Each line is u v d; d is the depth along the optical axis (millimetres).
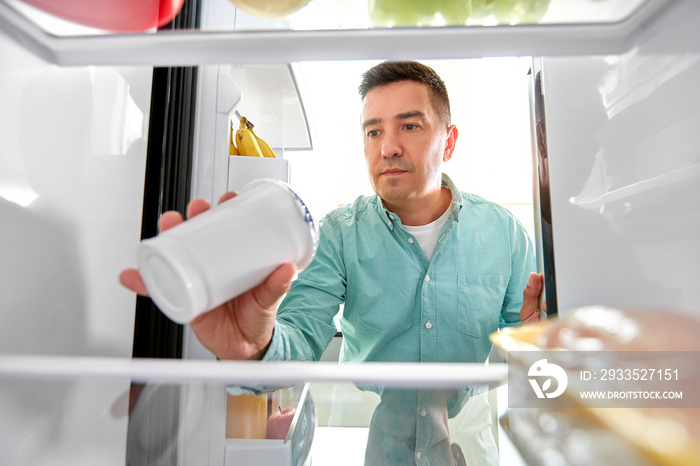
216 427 380
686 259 332
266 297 369
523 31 297
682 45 326
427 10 317
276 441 392
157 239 293
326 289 827
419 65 845
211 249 298
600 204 418
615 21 306
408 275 883
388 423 340
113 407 361
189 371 270
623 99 393
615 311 264
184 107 422
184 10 382
